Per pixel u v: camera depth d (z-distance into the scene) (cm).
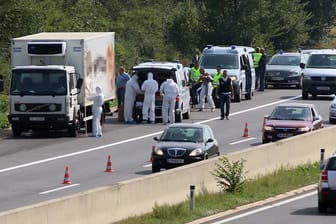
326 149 7988
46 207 4234
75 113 8888
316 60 12131
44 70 8781
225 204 5609
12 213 3981
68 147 8219
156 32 16338
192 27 16300
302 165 7444
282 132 8250
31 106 8744
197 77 11362
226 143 8369
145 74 9969
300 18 17625
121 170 6969
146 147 8225
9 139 8719
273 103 11662
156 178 5309
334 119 9806
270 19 16462
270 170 6919
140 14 16488
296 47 17825
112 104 11181
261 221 5125
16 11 11688
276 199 6031
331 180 5291
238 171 6088
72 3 14888
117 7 16512
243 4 16012
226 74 10112
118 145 8356
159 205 5262
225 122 9912
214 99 11231
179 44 16375
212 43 16138
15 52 9056
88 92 9106
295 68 13525
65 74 8762
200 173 5825
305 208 5638
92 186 6278
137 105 9950
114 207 4856
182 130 7019
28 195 5962
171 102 9725
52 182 6469
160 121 10131
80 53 9000
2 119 9550
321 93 11875
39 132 9294
